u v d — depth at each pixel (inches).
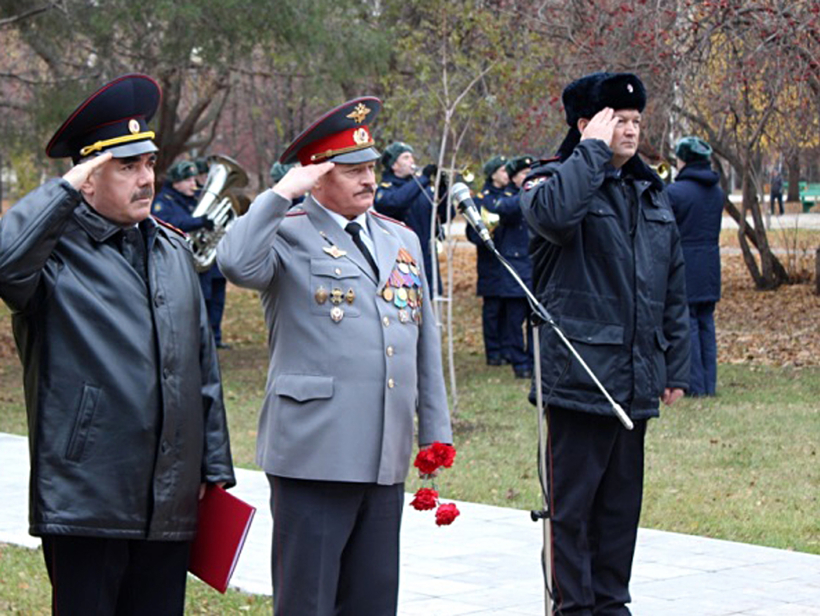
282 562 229.0
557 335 257.4
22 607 291.0
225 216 753.6
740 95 820.0
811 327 823.7
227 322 992.2
